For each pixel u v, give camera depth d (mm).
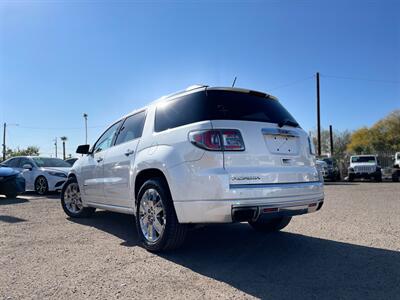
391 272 3732
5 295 3184
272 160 4145
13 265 4000
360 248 4668
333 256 4320
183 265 4000
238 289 3301
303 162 4496
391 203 9117
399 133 54094
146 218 4664
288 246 4801
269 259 4227
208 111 4109
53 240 5152
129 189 5195
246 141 4027
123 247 4766
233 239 5223
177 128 4352
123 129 5875
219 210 3766
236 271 3795
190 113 4273
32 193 12781
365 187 15672
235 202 3760
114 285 3404
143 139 4980
